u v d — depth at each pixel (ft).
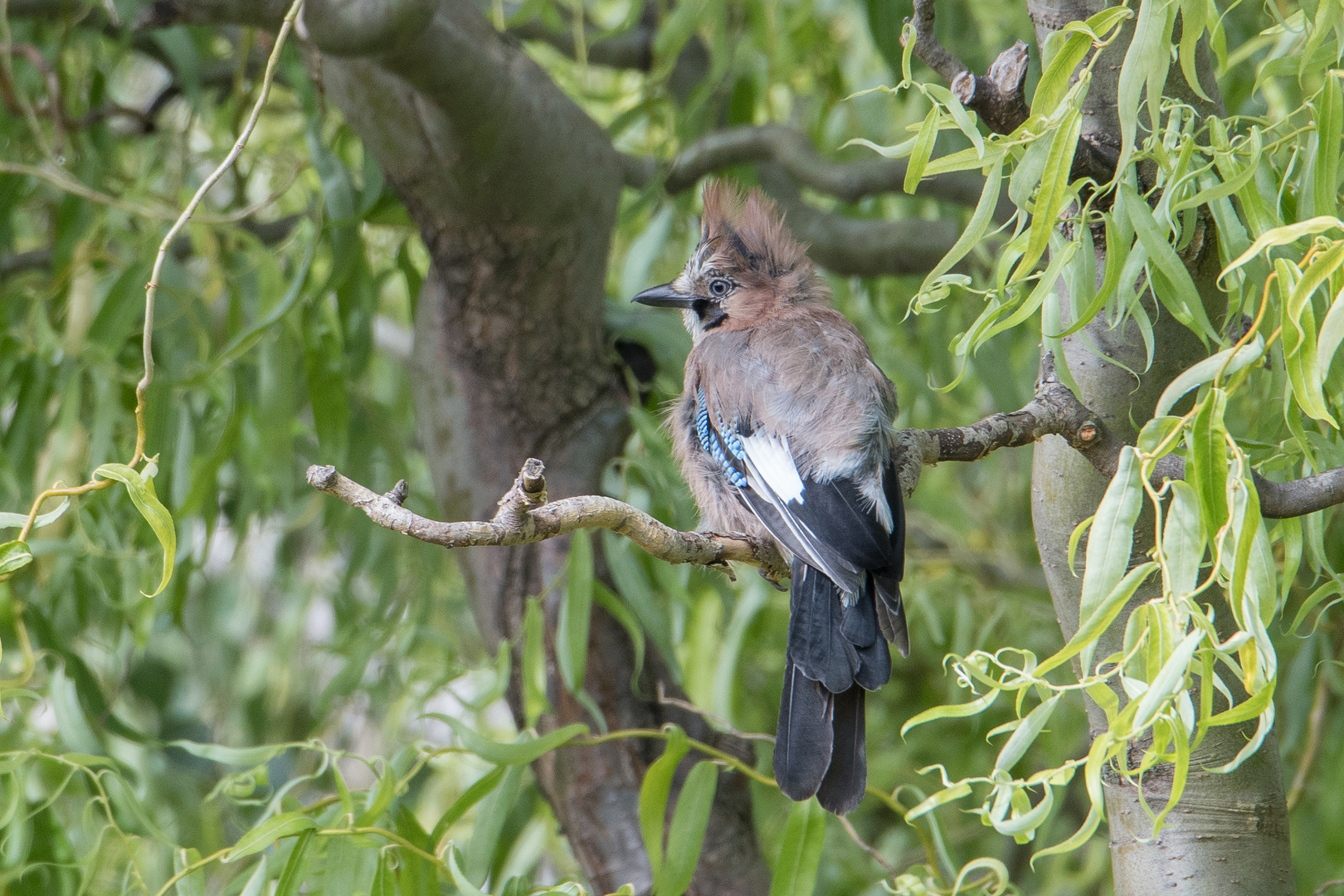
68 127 31.91
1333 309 12.57
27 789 23.50
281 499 32.27
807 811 20.26
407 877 19.58
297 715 45.01
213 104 37.11
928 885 21.06
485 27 24.31
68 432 27.68
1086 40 14.25
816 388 21.50
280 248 31.53
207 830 34.09
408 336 45.68
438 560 33.40
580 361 28.04
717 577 31.55
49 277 34.78
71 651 27.55
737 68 35.32
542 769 27.84
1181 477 17.66
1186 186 15.16
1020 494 43.50
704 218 26.81
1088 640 13.14
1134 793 19.16
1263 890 18.65
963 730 38.65
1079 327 14.76
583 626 24.11
